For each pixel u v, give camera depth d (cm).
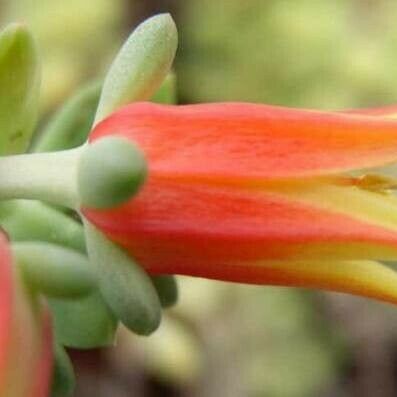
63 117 8
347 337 17
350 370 17
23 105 8
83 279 7
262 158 7
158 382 17
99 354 17
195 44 17
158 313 7
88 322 8
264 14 17
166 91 8
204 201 7
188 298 16
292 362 17
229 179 7
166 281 8
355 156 7
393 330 17
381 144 7
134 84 7
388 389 17
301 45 17
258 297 17
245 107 7
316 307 17
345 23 17
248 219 7
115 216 7
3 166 7
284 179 7
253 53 17
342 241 7
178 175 7
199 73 17
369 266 7
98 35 16
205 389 17
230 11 17
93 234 7
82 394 17
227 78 17
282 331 17
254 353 17
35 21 16
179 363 16
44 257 7
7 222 8
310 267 7
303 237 7
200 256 7
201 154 7
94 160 7
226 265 7
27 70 8
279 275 7
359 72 17
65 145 8
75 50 16
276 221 7
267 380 17
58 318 8
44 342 7
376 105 17
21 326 7
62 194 7
